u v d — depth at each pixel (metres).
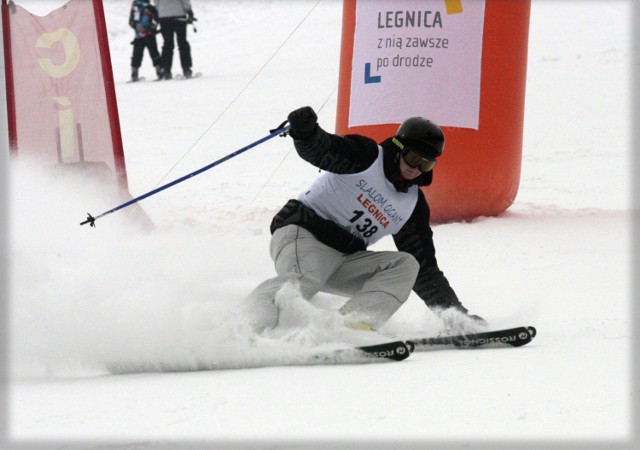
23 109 23.50
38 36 23.55
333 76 58.31
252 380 10.48
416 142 12.51
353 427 8.37
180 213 27.61
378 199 12.82
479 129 24.83
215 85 58.12
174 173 36.09
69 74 23.47
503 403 9.14
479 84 24.73
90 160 23.59
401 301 12.76
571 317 14.51
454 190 24.94
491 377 10.34
